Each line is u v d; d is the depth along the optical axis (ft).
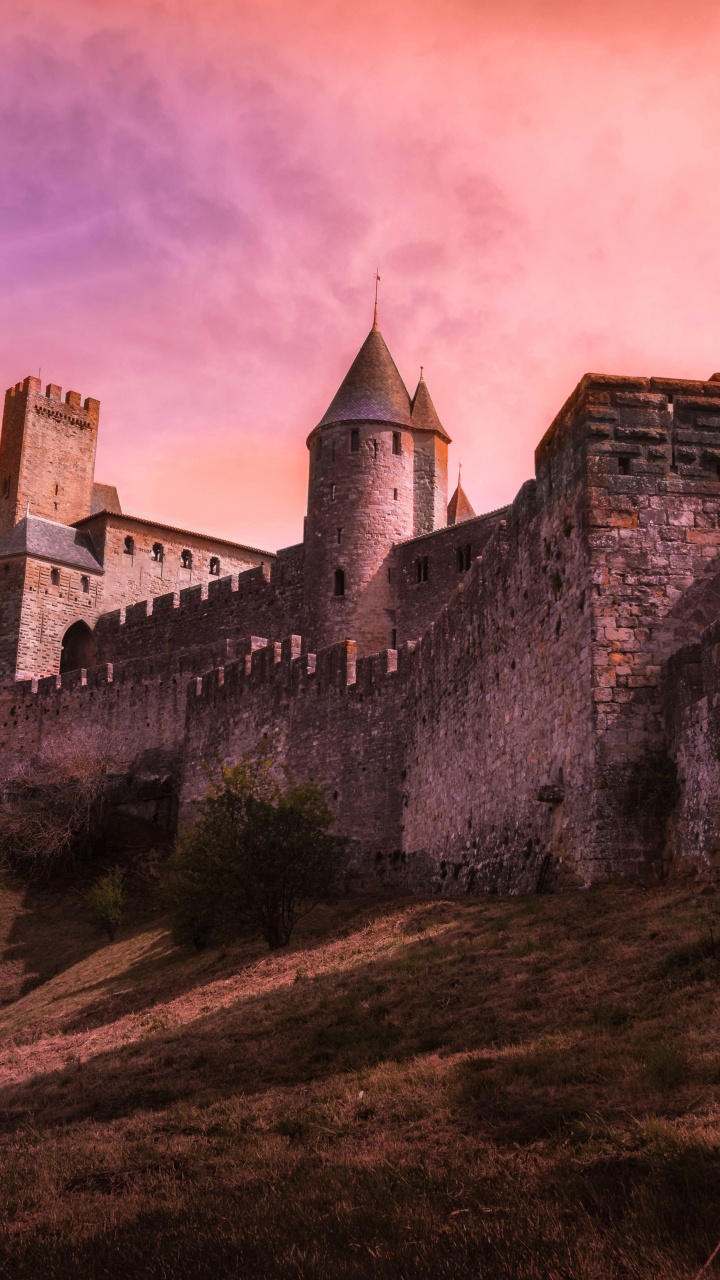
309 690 168.45
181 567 344.08
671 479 75.56
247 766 143.23
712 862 61.82
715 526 75.00
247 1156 37.32
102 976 132.87
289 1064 50.93
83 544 331.57
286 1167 35.14
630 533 74.33
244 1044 58.54
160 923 163.73
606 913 60.95
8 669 307.78
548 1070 38.65
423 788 126.41
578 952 53.72
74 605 320.09
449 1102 38.24
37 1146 44.88
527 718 86.12
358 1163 33.81
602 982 47.83
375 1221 28.37
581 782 72.43
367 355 245.24
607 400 76.74
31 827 210.59
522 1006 48.34
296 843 109.60
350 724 156.25
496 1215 27.48
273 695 178.91
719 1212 25.63
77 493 407.23
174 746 241.35
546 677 81.82
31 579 314.14
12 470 399.85
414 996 56.24
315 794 115.75
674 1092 34.09
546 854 78.33
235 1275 26.45
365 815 148.25
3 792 236.02
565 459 80.12
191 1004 82.74
